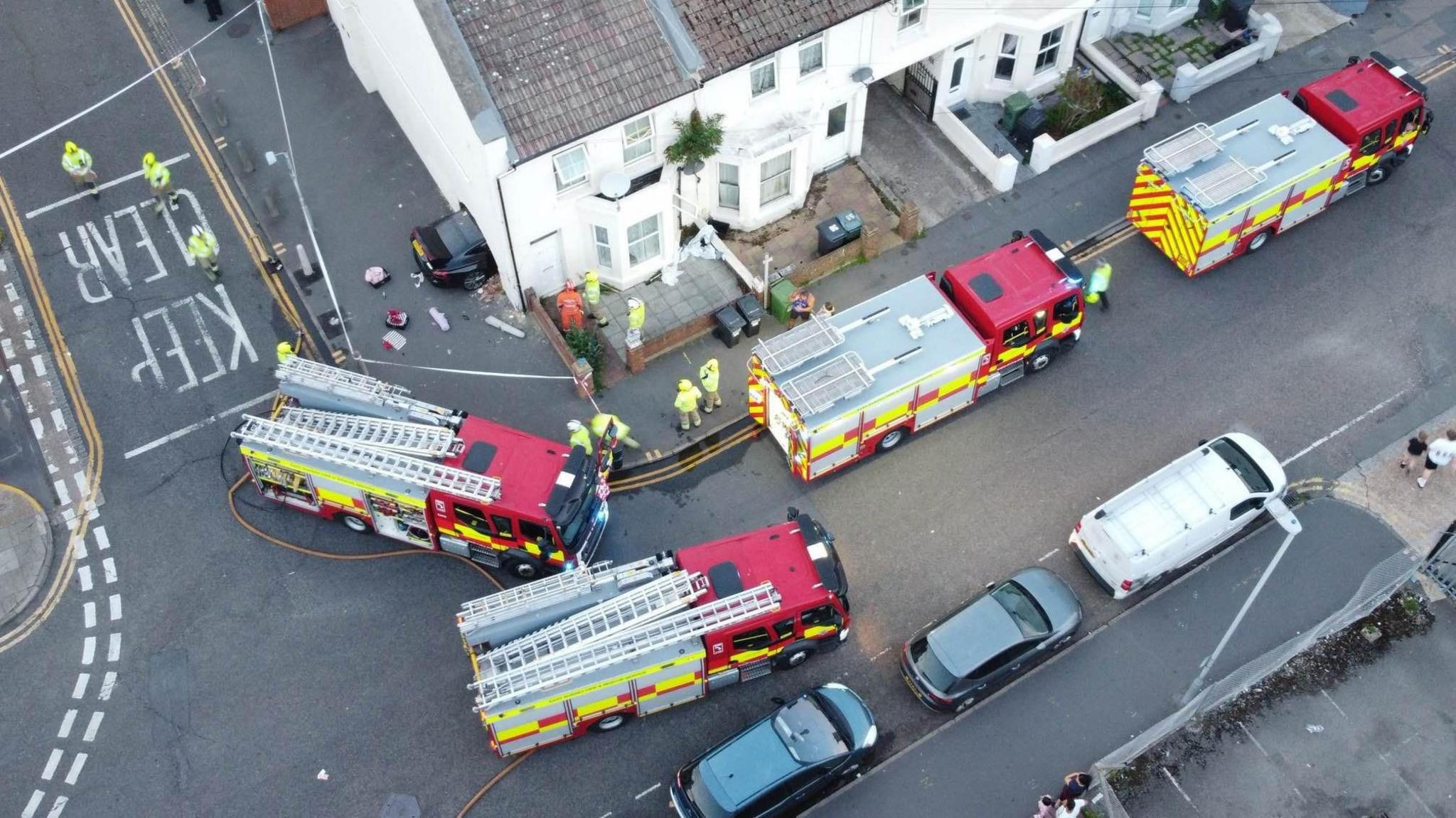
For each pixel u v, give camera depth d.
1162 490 24.56
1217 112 32.47
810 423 24.50
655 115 26.75
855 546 25.78
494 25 25.20
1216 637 24.50
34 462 26.98
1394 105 29.03
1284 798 22.64
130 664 24.34
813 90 28.91
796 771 21.58
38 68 33.81
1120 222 30.56
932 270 29.69
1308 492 26.33
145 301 29.50
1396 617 24.69
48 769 23.16
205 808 22.77
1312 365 28.11
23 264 30.11
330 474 24.17
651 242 28.77
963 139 31.52
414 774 23.12
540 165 25.72
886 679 24.08
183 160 32.03
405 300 29.53
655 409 27.73
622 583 22.70
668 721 23.62
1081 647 24.42
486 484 23.47
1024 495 26.42
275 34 34.62
